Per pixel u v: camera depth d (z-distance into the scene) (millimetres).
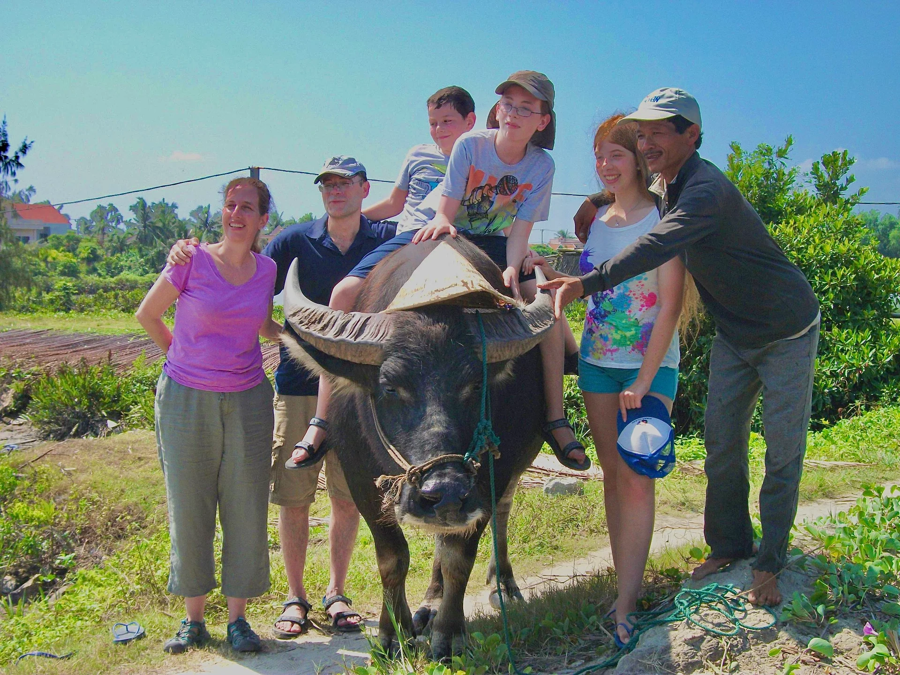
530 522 6449
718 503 3887
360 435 3869
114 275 85062
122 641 4484
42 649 4633
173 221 94000
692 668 3234
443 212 4242
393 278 3932
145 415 13812
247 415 4281
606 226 4102
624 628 3600
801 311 3455
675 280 3750
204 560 4328
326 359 3693
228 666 4113
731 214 3363
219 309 4137
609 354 4004
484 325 3602
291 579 4781
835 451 8562
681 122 3426
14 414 15555
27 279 35906
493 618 4273
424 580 5484
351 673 3834
